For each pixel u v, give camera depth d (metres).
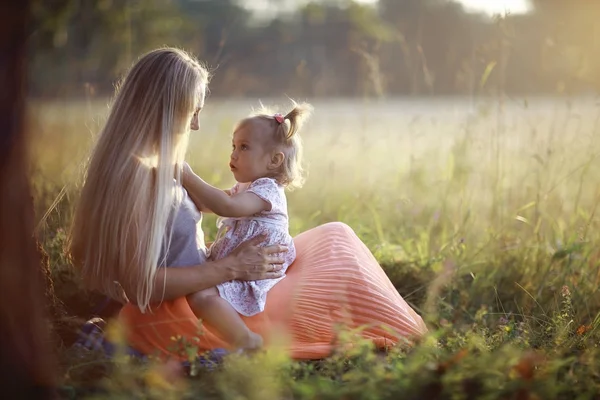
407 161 7.11
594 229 4.89
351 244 3.78
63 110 6.71
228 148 7.21
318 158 7.87
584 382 2.78
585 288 4.28
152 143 3.16
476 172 5.62
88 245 3.16
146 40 12.51
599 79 5.47
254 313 3.31
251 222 3.50
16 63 2.22
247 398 2.48
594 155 5.04
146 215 3.10
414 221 5.68
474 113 5.53
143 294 3.11
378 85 6.62
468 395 2.61
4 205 2.24
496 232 5.00
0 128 2.20
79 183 3.83
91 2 10.31
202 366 2.87
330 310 3.44
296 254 3.79
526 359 2.76
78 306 3.83
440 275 4.32
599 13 5.51
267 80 16.94
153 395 2.53
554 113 5.40
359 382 2.66
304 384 2.63
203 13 18.03
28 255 2.32
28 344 2.32
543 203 5.11
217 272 3.22
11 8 2.19
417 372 2.68
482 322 3.90
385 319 3.48
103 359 2.85
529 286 4.51
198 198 3.35
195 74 3.23
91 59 10.07
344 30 16.42
